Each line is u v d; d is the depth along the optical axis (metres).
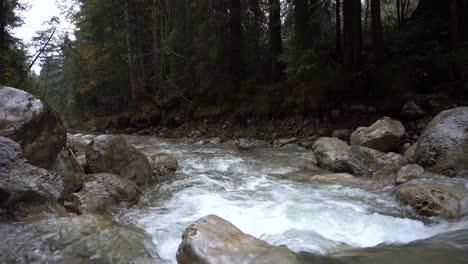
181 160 9.80
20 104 5.27
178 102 19.50
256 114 14.83
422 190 5.29
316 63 12.20
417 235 4.46
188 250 3.41
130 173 7.02
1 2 15.59
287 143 12.13
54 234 3.83
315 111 12.70
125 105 25.86
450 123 6.91
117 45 24.64
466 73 10.16
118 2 21.56
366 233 4.55
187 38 19.50
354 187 6.67
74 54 23.70
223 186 6.93
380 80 11.42
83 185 5.65
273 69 16.30
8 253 3.44
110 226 4.14
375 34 11.68
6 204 4.16
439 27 13.20
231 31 16.98
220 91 16.88
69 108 29.67
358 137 9.10
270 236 4.44
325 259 3.78
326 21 14.94
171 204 5.80
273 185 6.98
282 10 16.84
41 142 5.28
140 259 3.61
